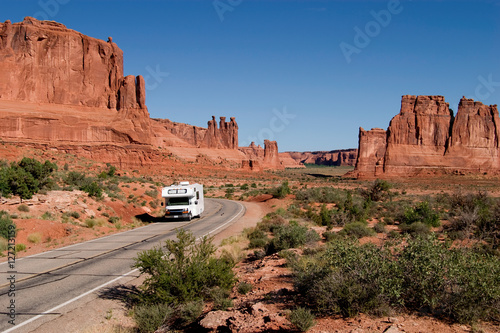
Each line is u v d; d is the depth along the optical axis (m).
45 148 74.50
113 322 7.64
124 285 10.23
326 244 14.70
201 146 198.50
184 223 25.86
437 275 6.09
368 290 6.21
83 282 10.48
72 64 91.25
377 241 15.37
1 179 21.30
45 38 88.50
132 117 91.38
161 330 7.09
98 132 85.62
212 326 6.77
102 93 94.31
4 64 83.06
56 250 15.30
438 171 130.38
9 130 73.50
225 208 38.78
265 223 22.12
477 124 137.62
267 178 123.25
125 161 85.94
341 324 5.89
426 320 5.82
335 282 6.41
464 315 5.67
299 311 6.02
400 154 133.75
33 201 21.38
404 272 6.36
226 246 15.36
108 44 97.75
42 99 86.31
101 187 32.94
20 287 10.02
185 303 7.98
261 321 6.42
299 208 36.41
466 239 14.56
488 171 131.88
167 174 90.81
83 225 21.33
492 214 16.47
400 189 89.31
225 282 8.88
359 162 163.62
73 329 7.26
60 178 35.72
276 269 11.21
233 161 189.25
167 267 8.38
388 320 5.87
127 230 21.97
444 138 137.38
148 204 34.44
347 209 31.97
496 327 5.52
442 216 26.38
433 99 141.00
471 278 5.87
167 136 184.12
